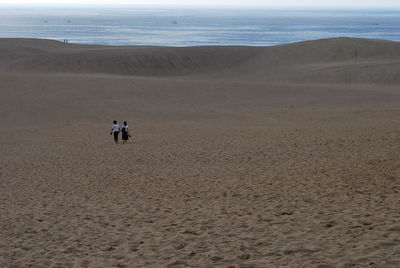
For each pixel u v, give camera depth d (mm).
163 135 27281
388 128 25844
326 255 6820
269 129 28125
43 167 18719
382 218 8422
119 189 14188
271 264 6742
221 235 8617
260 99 43688
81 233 9609
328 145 20531
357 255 6641
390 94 45312
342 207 9711
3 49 74125
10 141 26531
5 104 39062
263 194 11891
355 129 26031
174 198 12406
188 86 48594
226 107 40188
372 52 71938
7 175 17297
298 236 7977
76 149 23234
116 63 68250
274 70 66562
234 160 18516
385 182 11906
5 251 8711
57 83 47531
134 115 36906
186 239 8594
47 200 13102
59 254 8305
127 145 23953
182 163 18469
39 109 38094
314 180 13133
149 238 8891
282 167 16281
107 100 41750
